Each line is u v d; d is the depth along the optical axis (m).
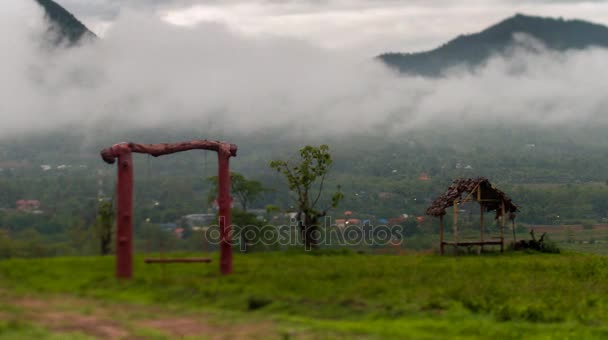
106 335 14.72
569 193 113.00
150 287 20.23
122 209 22.00
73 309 17.30
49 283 20.94
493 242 35.38
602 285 22.67
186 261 22.12
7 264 24.00
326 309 17.78
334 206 35.75
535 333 16.31
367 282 21.20
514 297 19.70
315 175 35.72
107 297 19.22
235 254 30.59
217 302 18.47
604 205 107.56
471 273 24.25
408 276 22.88
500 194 35.84
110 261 25.05
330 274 22.72
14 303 18.00
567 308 18.67
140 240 34.16
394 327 15.89
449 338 15.42
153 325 15.89
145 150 22.77
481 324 16.58
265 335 14.98
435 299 18.78
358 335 15.16
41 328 14.95
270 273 22.89
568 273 25.23
